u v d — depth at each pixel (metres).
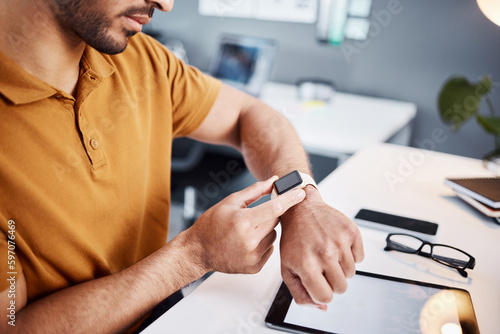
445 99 1.54
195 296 0.54
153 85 0.75
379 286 0.56
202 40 2.35
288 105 1.79
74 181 0.57
